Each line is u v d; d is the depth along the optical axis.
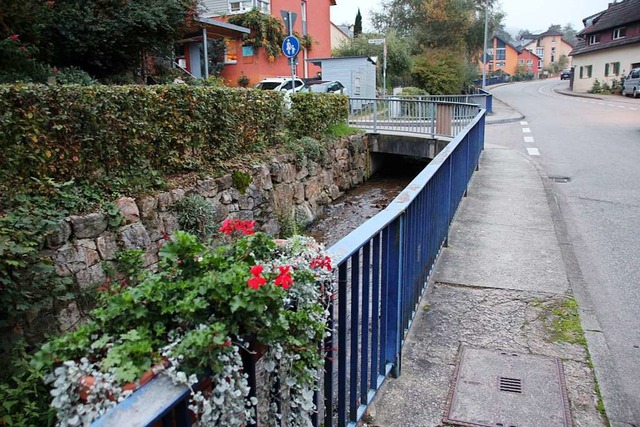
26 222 4.95
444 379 2.97
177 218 7.06
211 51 22.62
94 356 1.26
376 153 15.70
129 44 11.61
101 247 5.73
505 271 4.68
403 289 3.10
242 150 9.69
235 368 1.30
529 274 4.62
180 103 7.75
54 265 5.09
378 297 2.64
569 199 8.30
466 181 7.82
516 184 8.79
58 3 10.82
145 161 7.09
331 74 25.31
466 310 3.87
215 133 8.71
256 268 1.41
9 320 4.54
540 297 4.12
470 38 45.19
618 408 2.74
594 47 45.75
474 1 44.16
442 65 37.12
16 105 5.36
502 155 12.18
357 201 13.10
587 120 20.97
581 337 3.48
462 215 6.66
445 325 3.62
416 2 43.88
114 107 6.48
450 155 5.28
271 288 1.42
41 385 3.82
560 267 4.80
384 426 2.57
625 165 11.22
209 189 7.92
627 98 34.69
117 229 5.98
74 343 1.25
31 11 9.65
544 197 7.81
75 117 5.97
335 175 13.26
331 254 1.98
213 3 25.86
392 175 16.05
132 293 1.36
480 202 7.43
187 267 1.55
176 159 7.75
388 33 39.38
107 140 6.41
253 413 1.49
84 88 6.08
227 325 1.39
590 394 2.84
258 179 9.29
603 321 3.97
